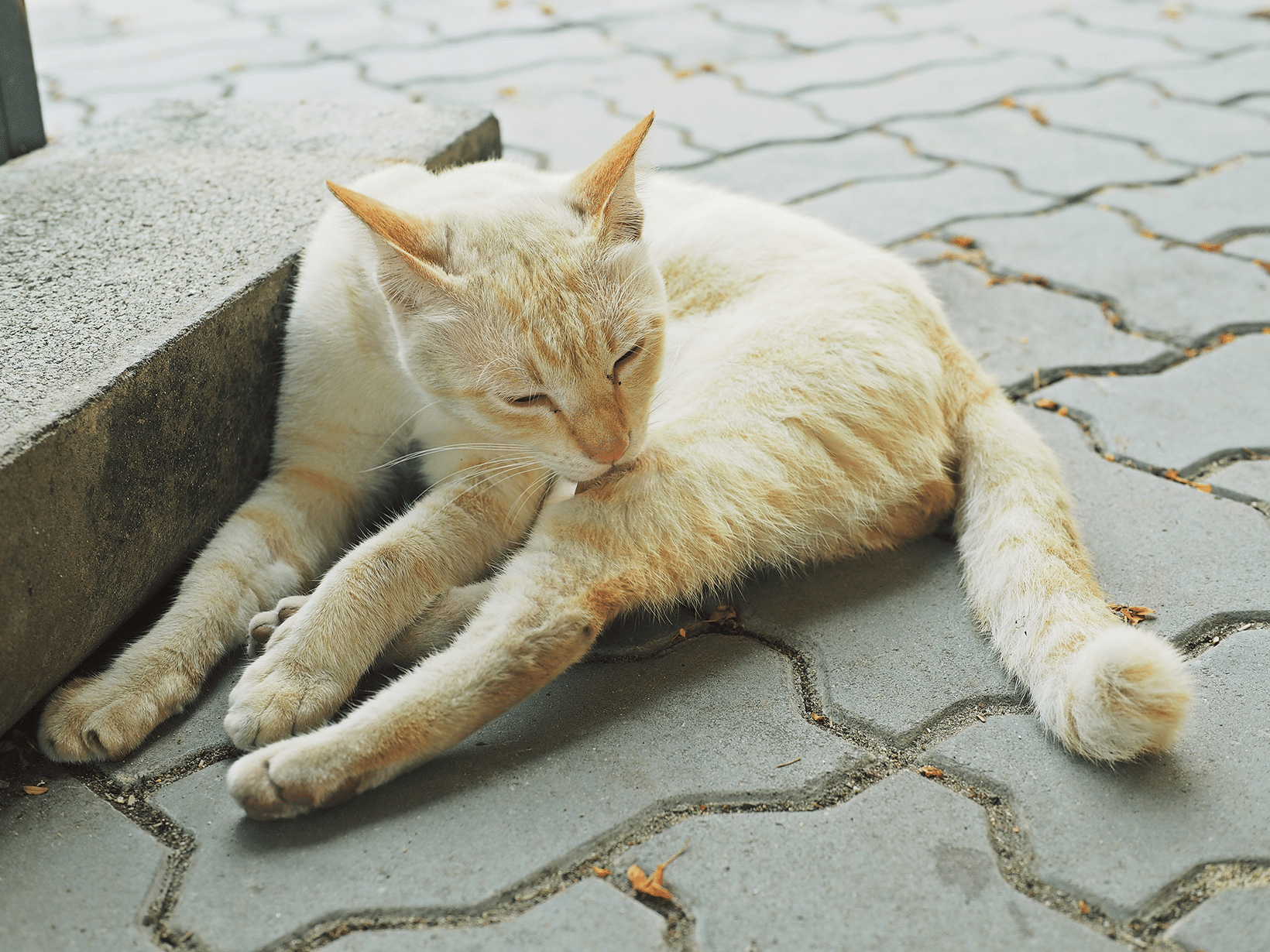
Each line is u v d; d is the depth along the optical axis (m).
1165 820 0.64
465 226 0.72
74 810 0.66
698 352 0.79
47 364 0.70
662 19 1.79
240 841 0.64
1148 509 0.78
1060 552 0.72
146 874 0.63
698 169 1.21
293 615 0.71
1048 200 1.11
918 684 0.70
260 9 1.85
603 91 1.45
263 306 0.77
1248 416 0.84
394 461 0.80
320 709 0.69
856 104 1.40
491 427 0.73
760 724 0.68
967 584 0.75
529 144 1.26
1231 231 1.03
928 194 1.14
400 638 0.73
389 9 1.85
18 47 0.91
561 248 0.71
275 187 0.87
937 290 0.97
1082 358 0.90
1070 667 0.67
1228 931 0.60
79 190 0.87
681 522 0.73
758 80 1.50
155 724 0.69
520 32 1.72
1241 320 0.92
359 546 0.73
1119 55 1.56
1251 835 0.63
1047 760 0.66
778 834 0.64
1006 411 0.81
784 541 0.75
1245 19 1.71
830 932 0.61
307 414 0.78
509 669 0.68
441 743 0.67
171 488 0.73
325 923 0.61
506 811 0.65
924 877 0.62
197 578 0.73
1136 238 1.03
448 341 0.71
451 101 1.40
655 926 0.61
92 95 1.39
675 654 0.72
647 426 0.75
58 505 0.67
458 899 0.62
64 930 0.61
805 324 0.78
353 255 0.76
